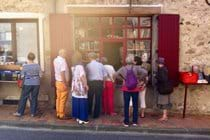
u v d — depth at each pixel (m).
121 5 10.18
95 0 10.24
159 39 10.05
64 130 8.95
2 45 10.87
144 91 9.80
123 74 8.95
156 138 8.41
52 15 10.18
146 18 10.46
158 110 10.45
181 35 10.24
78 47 10.62
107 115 10.05
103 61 10.11
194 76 9.73
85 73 9.27
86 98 9.13
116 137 8.42
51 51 10.23
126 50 10.55
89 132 8.82
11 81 10.73
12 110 10.44
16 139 8.02
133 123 9.13
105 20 10.52
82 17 10.55
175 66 10.11
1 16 10.45
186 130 8.82
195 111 10.44
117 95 10.52
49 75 10.62
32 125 9.08
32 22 10.69
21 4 10.44
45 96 10.70
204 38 10.23
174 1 10.16
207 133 8.83
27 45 10.79
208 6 10.14
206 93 10.38
